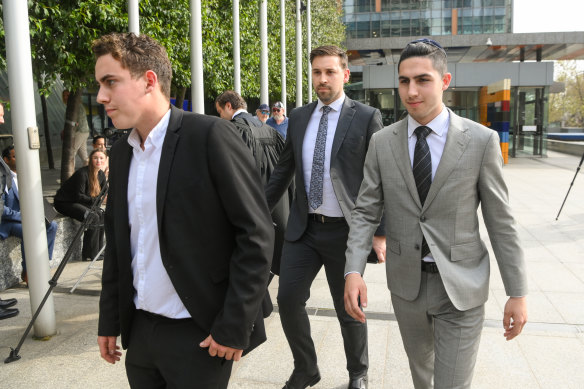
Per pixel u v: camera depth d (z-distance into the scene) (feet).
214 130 5.51
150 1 25.35
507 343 12.22
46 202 16.55
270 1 48.88
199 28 17.43
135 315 6.03
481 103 79.20
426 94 6.45
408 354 7.41
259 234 5.50
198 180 5.45
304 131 9.97
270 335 12.88
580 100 171.94
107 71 5.35
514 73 75.87
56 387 10.44
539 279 17.34
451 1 143.54
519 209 31.30
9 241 17.31
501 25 142.41
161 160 5.51
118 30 22.72
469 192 6.63
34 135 12.15
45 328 12.84
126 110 5.40
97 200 13.46
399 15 143.23
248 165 5.68
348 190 9.47
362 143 9.57
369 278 17.88
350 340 9.69
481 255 6.86
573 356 11.53
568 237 23.56
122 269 5.87
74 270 19.36
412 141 6.88
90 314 14.60
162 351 5.71
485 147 6.56
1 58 18.69
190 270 5.48
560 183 45.03
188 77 32.30
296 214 9.89
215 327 5.43
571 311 14.37
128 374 6.24
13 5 11.59
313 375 9.81
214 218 5.54
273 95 66.13
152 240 5.65
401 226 6.91
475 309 6.75
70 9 20.85
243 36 40.16
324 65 9.55
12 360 11.57
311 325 13.52
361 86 80.69
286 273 9.64
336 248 9.53
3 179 14.62
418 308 6.91
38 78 22.63
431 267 6.81
